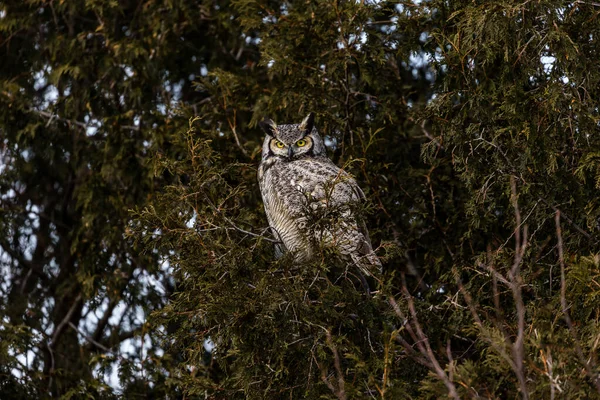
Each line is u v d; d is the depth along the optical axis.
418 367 9.68
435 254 12.65
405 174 13.09
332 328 9.63
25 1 17.33
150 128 15.23
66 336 15.99
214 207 9.95
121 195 15.43
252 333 9.63
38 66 17.25
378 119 13.26
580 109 10.43
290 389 9.72
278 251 11.37
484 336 7.88
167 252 10.27
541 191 10.45
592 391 7.50
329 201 9.86
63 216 17.50
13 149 16.67
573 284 9.35
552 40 10.71
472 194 10.96
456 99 12.71
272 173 12.07
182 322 9.93
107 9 16.47
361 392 8.57
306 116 12.74
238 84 14.10
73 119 16.30
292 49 13.31
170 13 16.19
